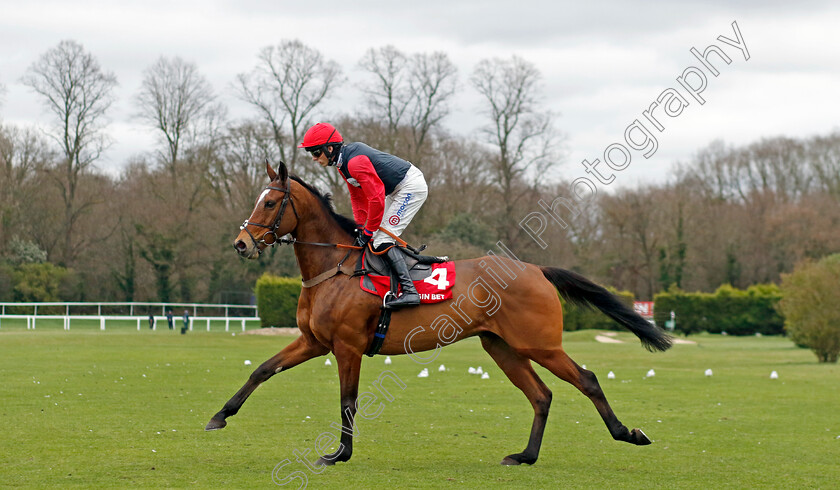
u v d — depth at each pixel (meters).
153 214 44.69
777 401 12.92
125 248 46.09
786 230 49.19
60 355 21.19
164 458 7.46
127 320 41.50
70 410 10.68
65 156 44.75
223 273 46.34
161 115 45.22
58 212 45.09
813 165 53.03
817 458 7.92
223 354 23.00
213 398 12.34
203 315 46.03
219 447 8.12
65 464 7.09
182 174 45.41
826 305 22.88
